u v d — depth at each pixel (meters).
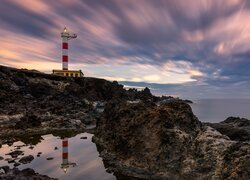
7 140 42.34
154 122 29.73
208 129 27.84
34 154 34.91
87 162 31.62
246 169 20.38
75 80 105.69
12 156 33.34
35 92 88.75
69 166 30.06
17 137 45.84
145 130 30.33
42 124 55.59
